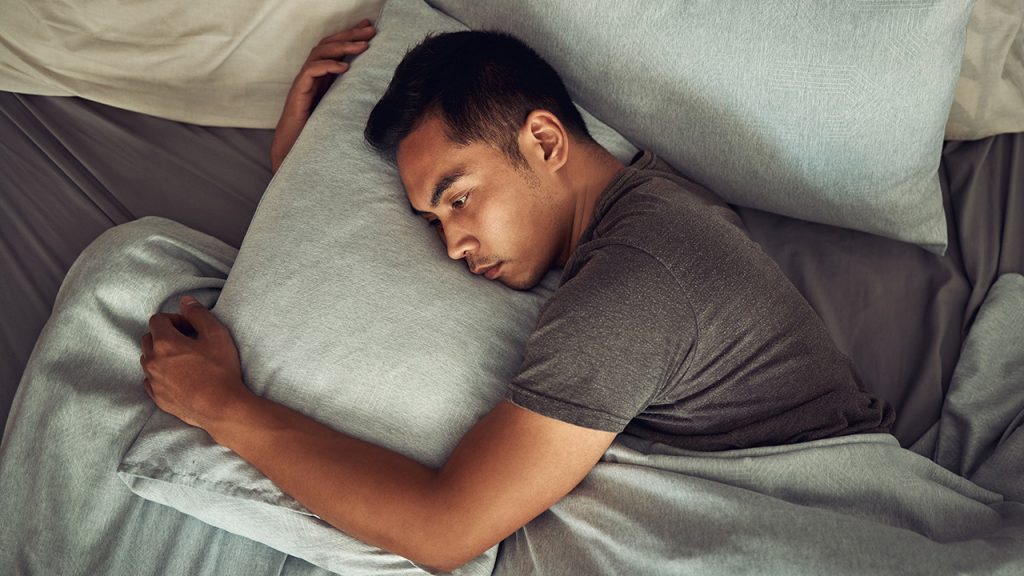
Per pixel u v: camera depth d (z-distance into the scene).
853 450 0.86
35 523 0.92
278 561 0.94
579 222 0.97
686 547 0.79
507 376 0.92
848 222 1.10
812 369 0.88
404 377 0.89
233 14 1.23
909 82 0.98
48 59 1.24
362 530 0.82
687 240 0.82
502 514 0.79
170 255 1.05
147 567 0.93
